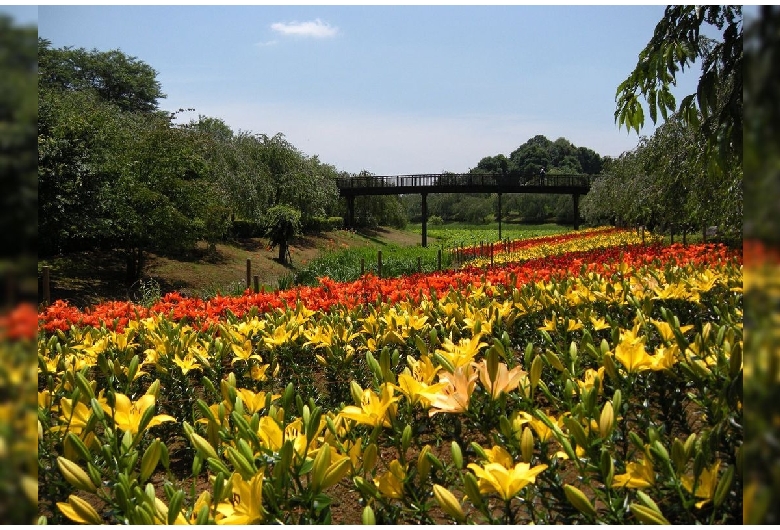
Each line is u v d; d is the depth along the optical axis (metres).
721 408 1.83
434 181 39.25
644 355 2.10
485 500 1.53
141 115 23.86
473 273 8.54
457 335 3.77
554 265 8.50
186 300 5.65
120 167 14.60
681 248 10.24
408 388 1.89
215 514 1.43
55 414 2.56
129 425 1.83
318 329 3.43
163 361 3.25
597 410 1.75
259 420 1.87
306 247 29.42
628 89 3.22
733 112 2.51
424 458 1.55
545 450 1.67
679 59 2.79
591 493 2.06
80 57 39.62
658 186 16.50
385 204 48.38
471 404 1.90
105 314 5.06
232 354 3.85
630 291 4.16
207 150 23.16
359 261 18.94
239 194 24.44
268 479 1.54
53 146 11.70
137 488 1.48
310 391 3.28
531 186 39.34
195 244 20.19
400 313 3.88
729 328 2.44
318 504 1.47
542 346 3.59
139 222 15.44
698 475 1.43
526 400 1.92
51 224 12.38
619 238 22.77
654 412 2.58
